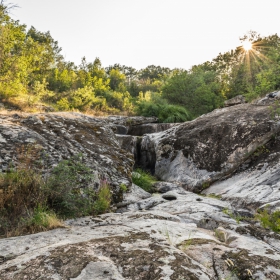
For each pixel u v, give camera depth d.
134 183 7.32
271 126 7.74
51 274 2.21
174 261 2.38
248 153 7.61
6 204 4.03
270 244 3.18
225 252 2.71
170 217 4.39
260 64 22.19
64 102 19.59
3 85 15.52
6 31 16.44
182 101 25.83
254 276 2.34
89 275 2.20
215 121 9.25
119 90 49.97
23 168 4.68
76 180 4.89
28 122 6.67
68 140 6.37
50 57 34.97
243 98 14.23
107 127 7.93
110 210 5.00
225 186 7.25
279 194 5.33
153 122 19.02
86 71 55.19
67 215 4.32
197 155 8.59
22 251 2.82
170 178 8.70
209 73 29.17
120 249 2.63
